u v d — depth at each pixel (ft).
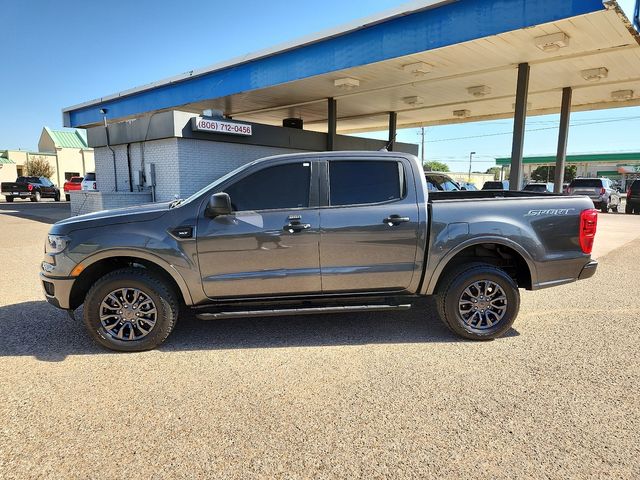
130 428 9.87
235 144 53.47
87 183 84.89
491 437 9.48
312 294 14.80
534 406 10.73
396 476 8.27
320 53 41.68
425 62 40.55
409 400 11.03
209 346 14.65
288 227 14.26
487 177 238.48
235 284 14.35
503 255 15.78
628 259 30.25
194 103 60.59
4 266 27.96
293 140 58.44
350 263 14.61
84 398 11.20
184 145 49.06
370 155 15.10
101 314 13.94
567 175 216.74
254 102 60.44
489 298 15.03
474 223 14.74
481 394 11.34
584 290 21.83
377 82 48.52
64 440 9.41
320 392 11.47
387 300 15.28
